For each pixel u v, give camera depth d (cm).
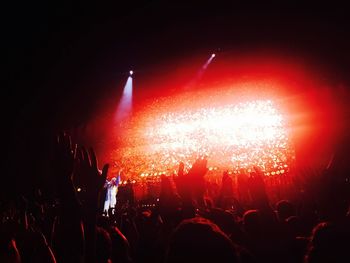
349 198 279
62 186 240
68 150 246
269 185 1575
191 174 330
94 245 244
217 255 142
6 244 239
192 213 303
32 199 695
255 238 304
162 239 325
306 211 357
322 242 231
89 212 245
